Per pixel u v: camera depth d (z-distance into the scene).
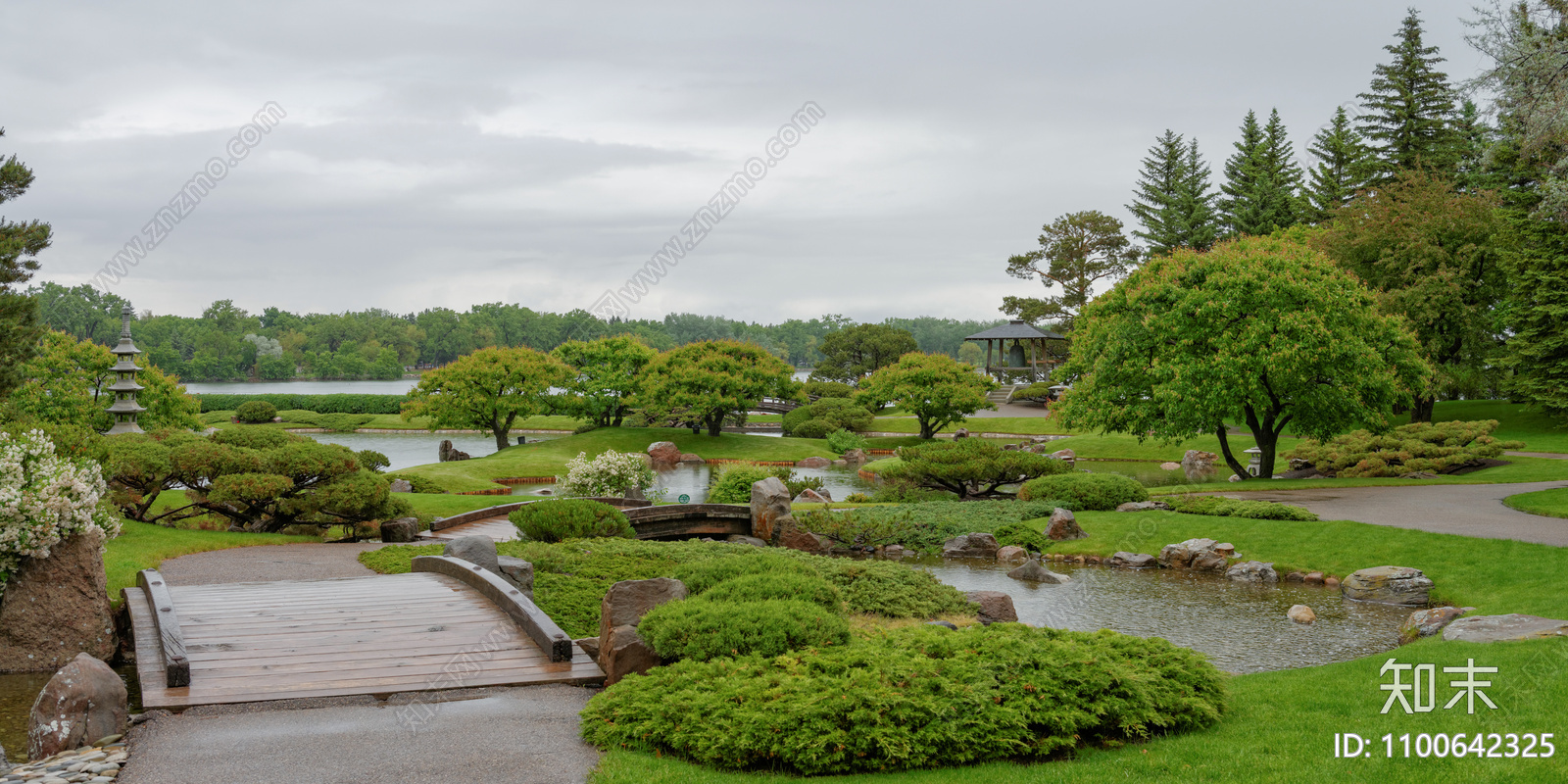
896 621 15.67
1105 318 38.25
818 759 7.30
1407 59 62.53
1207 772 7.12
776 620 9.81
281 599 12.93
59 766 7.18
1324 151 69.94
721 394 63.62
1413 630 14.88
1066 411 38.34
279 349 157.75
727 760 7.43
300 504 22.25
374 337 170.75
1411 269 48.25
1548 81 19.16
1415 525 22.50
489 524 25.80
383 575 15.21
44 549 10.82
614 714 8.11
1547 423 48.38
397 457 60.59
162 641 9.79
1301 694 9.68
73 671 7.88
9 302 26.08
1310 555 21.12
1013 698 8.05
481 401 60.75
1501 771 6.85
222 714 8.50
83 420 44.09
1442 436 38.91
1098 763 7.48
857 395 71.00
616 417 71.81
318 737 7.89
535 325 132.75
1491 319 48.81
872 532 25.34
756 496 26.36
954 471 33.78
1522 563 18.02
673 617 9.91
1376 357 32.88
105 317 122.38
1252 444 52.19
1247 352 32.44
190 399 50.34
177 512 23.30
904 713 7.61
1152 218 83.94
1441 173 58.53
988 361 94.88
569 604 14.84
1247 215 72.31
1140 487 29.55
